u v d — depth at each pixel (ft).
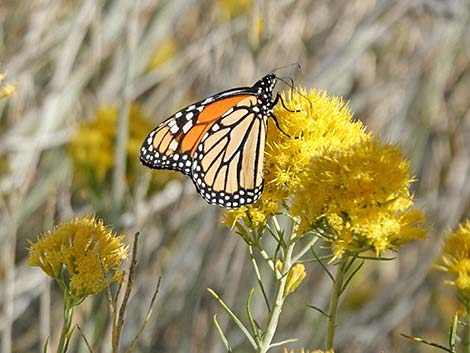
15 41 30.78
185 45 35.88
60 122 29.99
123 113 25.40
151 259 29.94
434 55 34.22
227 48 31.73
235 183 15.40
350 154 13.64
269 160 14.94
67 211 25.62
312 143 14.96
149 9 31.35
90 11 29.68
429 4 33.12
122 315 13.73
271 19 28.89
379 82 34.81
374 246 13.61
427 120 33.96
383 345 32.17
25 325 29.76
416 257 34.17
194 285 28.76
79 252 14.29
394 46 35.86
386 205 13.57
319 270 31.35
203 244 29.07
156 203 27.07
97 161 25.53
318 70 31.45
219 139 16.46
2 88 17.72
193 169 16.65
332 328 14.16
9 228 25.00
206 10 36.01
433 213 33.50
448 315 32.14
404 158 14.44
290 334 30.22
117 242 14.62
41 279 27.96
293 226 14.82
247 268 30.27
